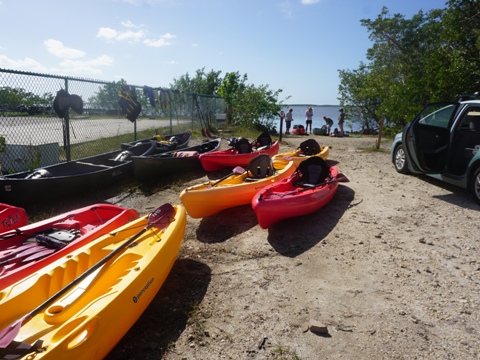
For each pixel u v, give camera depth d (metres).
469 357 3.02
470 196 7.39
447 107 7.85
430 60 13.25
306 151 10.40
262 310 3.73
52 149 8.99
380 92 19.34
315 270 4.53
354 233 5.66
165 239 4.09
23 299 3.12
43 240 4.34
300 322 3.53
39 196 6.73
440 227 5.82
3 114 9.01
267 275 4.43
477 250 4.98
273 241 5.45
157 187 8.48
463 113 7.09
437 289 4.05
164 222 4.57
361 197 7.48
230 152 10.62
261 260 4.84
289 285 4.20
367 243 5.28
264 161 7.80
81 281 3.38
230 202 6.42
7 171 8.38
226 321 3.56
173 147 12.37
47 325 2.89
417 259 4.76
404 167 9.48
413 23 18.53
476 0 12.80
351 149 14.55
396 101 13.95
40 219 6.25
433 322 3.48
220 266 4.70
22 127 14.16
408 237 5.47
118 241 4.35
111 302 2.93
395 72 18.98
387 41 19.72
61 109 8.63
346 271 4.49
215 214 6.72
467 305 3.74
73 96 8.84
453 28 13.06
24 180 6.37
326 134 22.34
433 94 12.70
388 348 3.14
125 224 4.88
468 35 13.08
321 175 7.32
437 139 7.63
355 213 6.54
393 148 9.99
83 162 8.91
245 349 3.17
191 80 28.02
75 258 3.76
